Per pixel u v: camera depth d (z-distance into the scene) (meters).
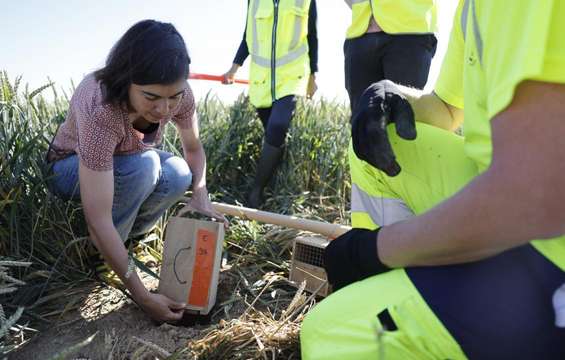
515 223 0.72
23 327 1.51
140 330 1.59
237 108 3.31
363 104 1.19
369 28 2.71
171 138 2.88
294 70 3.06
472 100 0.96
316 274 1.83
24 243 1.76
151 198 1.94
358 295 0.97
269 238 2.17
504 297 0.85
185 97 1.92
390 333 0.89
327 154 3.08
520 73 0.69
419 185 1.23
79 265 1.84
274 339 1.47
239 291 1.87
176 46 1.47
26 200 1.75
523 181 0.70
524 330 0.84
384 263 0.96
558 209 0.70
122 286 1.78
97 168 1.52
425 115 1.36
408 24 2.58
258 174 2.96
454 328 0.86
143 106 1.51
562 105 0.69
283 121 2.96
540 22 0.70
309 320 1.05
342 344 0.96
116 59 1.48
